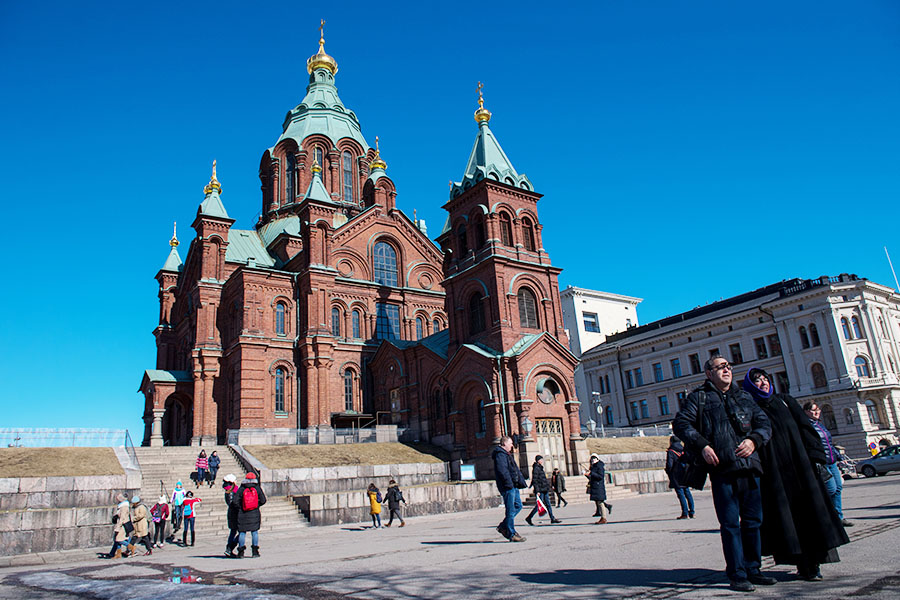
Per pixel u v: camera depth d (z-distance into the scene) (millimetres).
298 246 59906
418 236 62000
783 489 7254
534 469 21547
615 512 24078
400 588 8555
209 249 53875
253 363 48844
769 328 64062
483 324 43719
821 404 59281
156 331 61938
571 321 92812
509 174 46156
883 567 7309
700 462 7129
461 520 26312
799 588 6586
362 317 56125
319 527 27625
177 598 8633
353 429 46375
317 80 74562
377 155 65875
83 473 30578
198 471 34094
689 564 8844
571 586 7730
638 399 76250
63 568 15969
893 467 38812
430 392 47375
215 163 56625
